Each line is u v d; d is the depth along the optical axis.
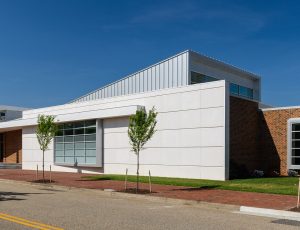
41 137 25.41
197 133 24.88
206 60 34.44
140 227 9.74
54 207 13.13
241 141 26.17
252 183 20.98
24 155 39.44
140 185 21.14
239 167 25.69
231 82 39.09
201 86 24.91
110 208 13.20
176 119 26.03
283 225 10.49
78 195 17.50
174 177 25.67
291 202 14.36
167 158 26.34
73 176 27.88
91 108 32.72
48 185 21.81
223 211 13.15
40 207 13.06
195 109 25.11
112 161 30.20
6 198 15.80
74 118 33.03
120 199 16.30
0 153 48.16
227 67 37.59
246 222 10.88
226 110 23.83
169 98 26.55
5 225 9.72
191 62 32.94
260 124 28.41
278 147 27.52
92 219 10.77
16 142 45.34
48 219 10.65
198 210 13.27
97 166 30.95
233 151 25.27
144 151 27.69
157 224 10.23
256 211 12.93
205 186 20.03
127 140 29.03
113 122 30.30
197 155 24.78
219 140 23.83
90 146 32.03
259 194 16.83
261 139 28.30
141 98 28.47
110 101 31.05
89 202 14.86
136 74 34.62
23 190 19.47
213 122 24.19
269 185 19.81
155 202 15.57
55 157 35.56
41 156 37.34
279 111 27.58
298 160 26.47
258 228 9.98
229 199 15.27
